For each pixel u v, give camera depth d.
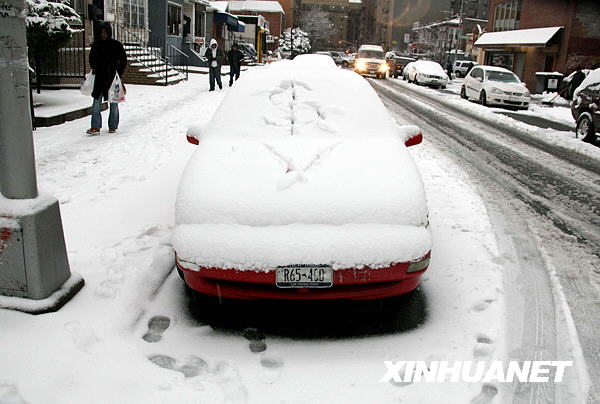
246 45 43.50
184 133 8.99
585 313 3.54
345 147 3.93
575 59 28.61
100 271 3.78
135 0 22.02
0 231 3.09
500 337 3.19
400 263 3.08
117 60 8.36
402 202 3.28
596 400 2.65
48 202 3.25
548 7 30.11
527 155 9.47
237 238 3.03
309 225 3.11
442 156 8.78
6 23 2.96
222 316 3.42
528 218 5.62
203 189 3.34
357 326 3.33
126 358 2.85
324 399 2.61
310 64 5.48
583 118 11.66
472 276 4.02
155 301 3.58
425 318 3.43
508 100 18.88
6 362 2.73
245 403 2.55
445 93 24.72
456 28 62.69
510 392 2.69
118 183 5.98
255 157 3.71
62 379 2.64
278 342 3.13
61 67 13.22
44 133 8.39
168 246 4.30
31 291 3.17
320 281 3.00
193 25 30.69
